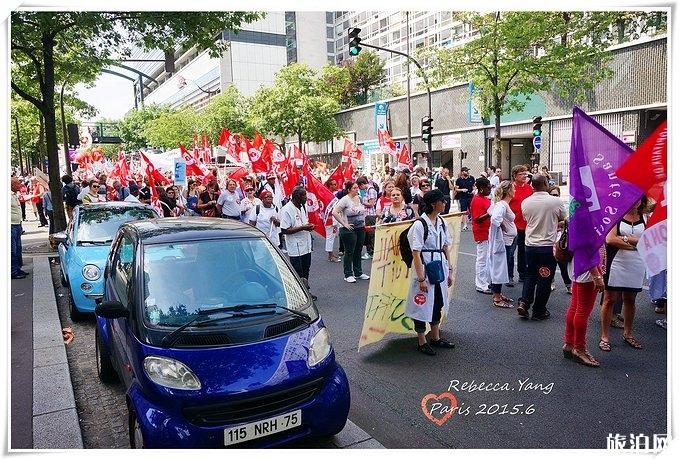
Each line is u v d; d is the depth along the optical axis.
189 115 51.03
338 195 12.10
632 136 21.36
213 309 3.74
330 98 37.34
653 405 4.30
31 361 5.39
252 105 39.41
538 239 6.40
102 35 11.91
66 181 15.24
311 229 7.88
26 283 8.95
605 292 5.39
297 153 17.97
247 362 3.34
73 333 6.51
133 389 3.40
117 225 7.70
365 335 5.49
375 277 5.48
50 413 4.27
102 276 6.75
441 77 19.34
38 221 20.98
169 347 3.37
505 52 18.19
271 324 3.64
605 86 22.61
